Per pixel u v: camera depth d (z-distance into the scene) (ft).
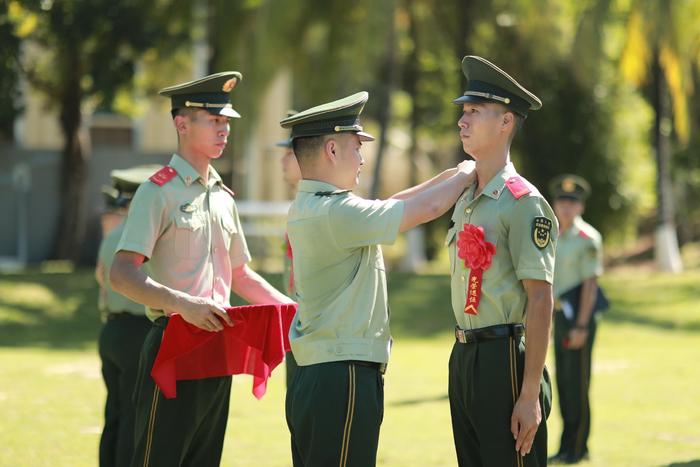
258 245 181.88
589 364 60.54
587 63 173.99
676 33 167.32
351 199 35.35
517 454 35.53
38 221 190.80
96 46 162.09
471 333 36.22
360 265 35.58
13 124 182.19
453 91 213.66
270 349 37.86
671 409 76.95
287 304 38.47
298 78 168.55
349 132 35.94
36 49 174.09
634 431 68.33
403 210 34.71
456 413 37.50
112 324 50.42
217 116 40.83
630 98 200.54
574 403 60.03
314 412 34.81
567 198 62.03
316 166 36.06
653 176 228.02
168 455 39.09
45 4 153.28
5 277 151.33
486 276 35.73
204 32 176.65
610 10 170.40
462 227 36.76
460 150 195.31
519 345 35.78
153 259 40.52
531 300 35.06
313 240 35.53
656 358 107.76
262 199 201.67
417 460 58.18
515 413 35.09
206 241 40.98
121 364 49.60
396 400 80.33
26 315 134.10
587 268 61.26
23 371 93.25
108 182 194.49
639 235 250.16
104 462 50.31
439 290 155.84
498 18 184.96
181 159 41.04
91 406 74.54
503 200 35.65
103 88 164.04
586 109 193.57
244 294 43.21
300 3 157.79
